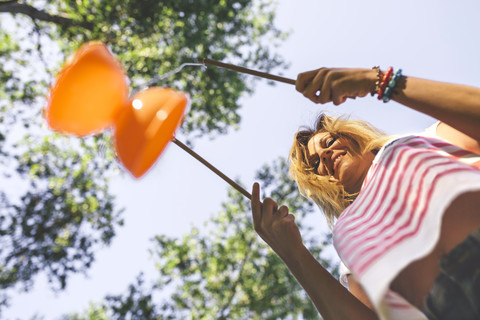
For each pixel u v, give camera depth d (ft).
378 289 2.98
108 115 4.39
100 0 22.52
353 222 4.03
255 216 4.80
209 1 23.49
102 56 4.37
